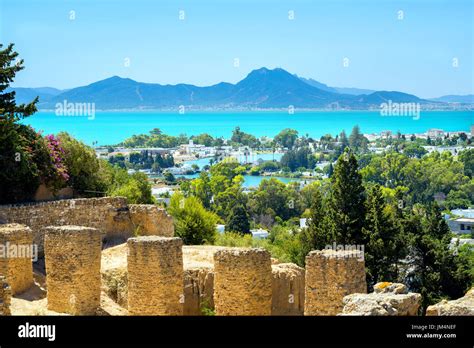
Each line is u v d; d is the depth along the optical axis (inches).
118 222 2888.8
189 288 2314.2
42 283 2375.7
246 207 7755.9
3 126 2719.0
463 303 1492.4
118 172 4185.5
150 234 2896.2
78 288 2117.4
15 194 2780.5
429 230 3528.5
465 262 3307.1
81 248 2122.3
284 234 4749.0
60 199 2923.2
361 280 1868.8
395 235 3120.1
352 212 3174.2
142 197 3973.9
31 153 2874.0
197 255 2576.3
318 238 3235.7
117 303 2321.6
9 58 2920.8
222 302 2005.4
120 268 2433.6
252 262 1990.7
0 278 1659.7
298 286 2303.2
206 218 3540.8
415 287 3179.1
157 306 2033.7
